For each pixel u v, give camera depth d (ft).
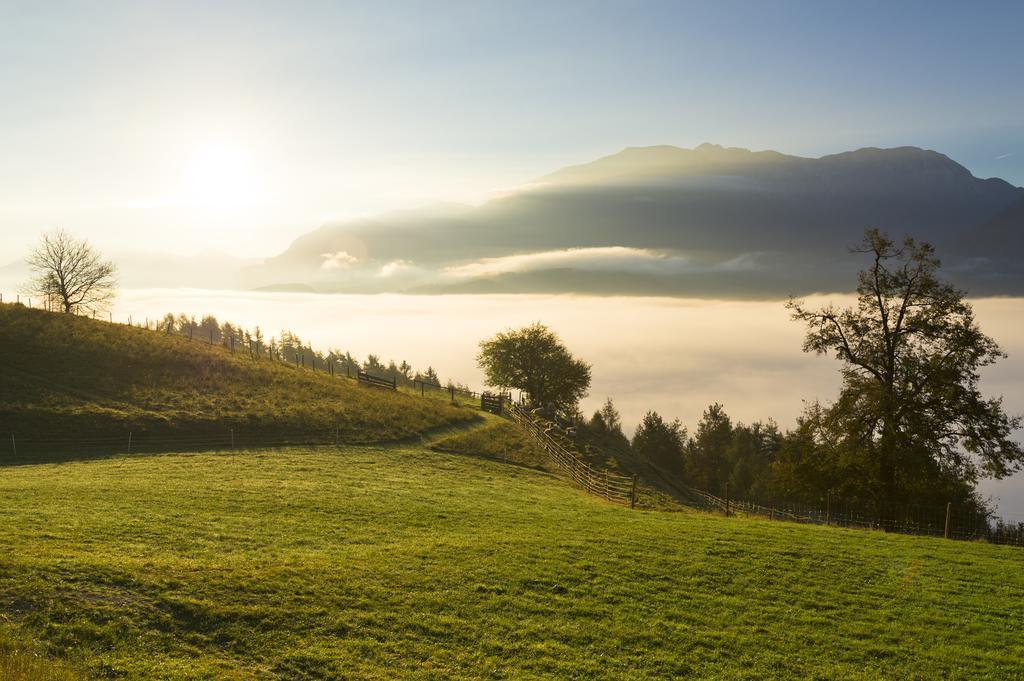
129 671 55.01
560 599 78.64
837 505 181.98
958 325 167.84
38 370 200.03
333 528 102.99
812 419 185.16
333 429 197.06
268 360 271.49
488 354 353.10
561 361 346.95
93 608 62.49
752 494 362.12
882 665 66.95
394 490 139.64
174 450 166.40
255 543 90.94
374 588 77.10
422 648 65.26
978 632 74.74
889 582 89.25
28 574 66.44
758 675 64.28
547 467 197.47
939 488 167.53
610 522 119.85
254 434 184.14
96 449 161.27
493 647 66.64
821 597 83.30
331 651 62.80
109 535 86.84
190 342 263.29
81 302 322.96
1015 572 94.68
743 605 79.92
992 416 163.84
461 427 228.63
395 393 268.00
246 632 64.03
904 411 168.66
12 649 53.57
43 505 101.35
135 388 201.16
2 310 239.91
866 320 177.99
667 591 82.99
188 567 75.92
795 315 186.50
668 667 65.05
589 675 62.85
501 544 98.12
